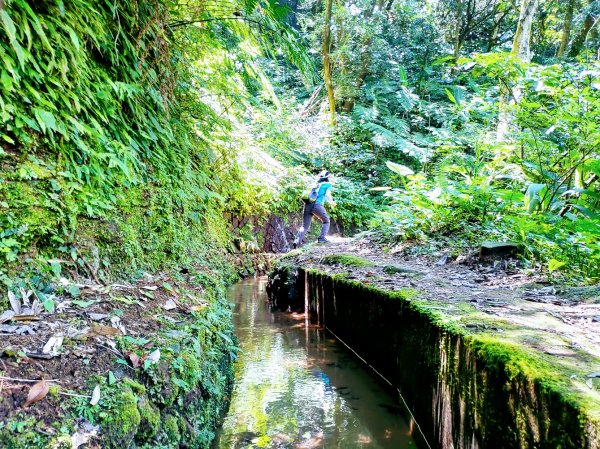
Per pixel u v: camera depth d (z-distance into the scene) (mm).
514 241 3951
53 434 1067
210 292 2943
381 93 12508
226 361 2672
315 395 2824
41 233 1795
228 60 4406
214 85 4652
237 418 2469
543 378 1255
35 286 1701
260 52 4191
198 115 4355
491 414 1507
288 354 3682
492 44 14938
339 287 4031
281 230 8836
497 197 4883
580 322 1965
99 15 2416
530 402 1282
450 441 1889
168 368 1634
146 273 2562
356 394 2848
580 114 4066
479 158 5668
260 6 3277
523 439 1309
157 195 3031
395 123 11602
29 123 1815
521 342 1626
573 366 1360
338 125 12000
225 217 7691
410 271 3727
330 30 12125
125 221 2527
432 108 11516
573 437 1073
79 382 1293
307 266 5402
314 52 12797
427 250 4695
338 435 2322
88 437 1120
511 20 14828
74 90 2180
